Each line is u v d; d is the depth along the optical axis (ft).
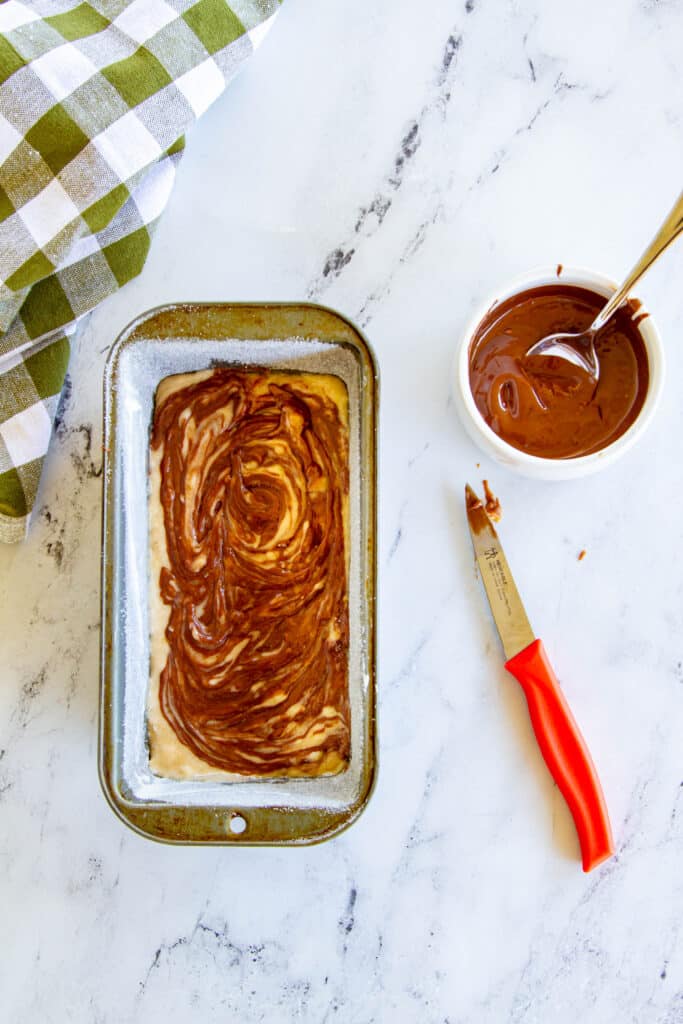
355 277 2.18
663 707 2.20
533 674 2.13
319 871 2.18
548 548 2.19
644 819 2.20
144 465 2.10
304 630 2.10
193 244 2.18
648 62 2.19
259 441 2.11
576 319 2.08
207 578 2.11
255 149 2.18
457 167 2.19
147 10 2.08
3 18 2.04
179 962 2.18
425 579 2.18
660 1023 2.18
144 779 2.06
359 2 2.18
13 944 2.18
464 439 2.18
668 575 2.19
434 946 2.18
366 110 2.19
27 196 2.05
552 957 2.19
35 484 2.14
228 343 2.00
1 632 2.18
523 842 2.19
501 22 2.18
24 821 2.18
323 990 2.18
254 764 2.08
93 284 2.13
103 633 1.96
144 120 2.06
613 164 2.19
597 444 2.07
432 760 2.18
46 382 2.13
